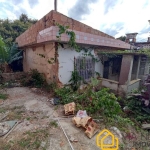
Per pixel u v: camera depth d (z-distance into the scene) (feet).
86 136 7.82
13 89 18.17
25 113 10.75
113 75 23.68
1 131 7.85
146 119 13.34
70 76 17.46
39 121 9.48
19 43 29.17
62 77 16.34
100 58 22.47
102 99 11.49
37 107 12.09
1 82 21.07
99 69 22.71
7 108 11.67
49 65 17.19
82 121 8.77
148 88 14.56
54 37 13.55
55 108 11.88
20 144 6.86
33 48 22.56
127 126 9.96
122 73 19.19
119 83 19.56
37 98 14.58
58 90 14.92
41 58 19.62
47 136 7.66
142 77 24.93
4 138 7.32
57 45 15.23
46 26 14.97
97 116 10.57
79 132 8.21
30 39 20.85
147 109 14.38
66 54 16.43
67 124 9.20
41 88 18.22
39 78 19.84
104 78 22.97
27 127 8.60
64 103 12.93
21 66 31.89
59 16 14.19
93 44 19.25
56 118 10.00
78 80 18.15
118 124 9.74
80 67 18.60
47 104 12.90
